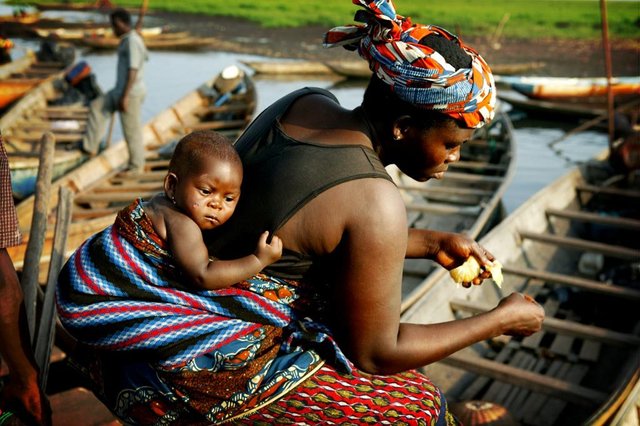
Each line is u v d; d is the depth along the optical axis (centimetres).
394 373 166
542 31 2577
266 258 155
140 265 159
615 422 288
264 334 164
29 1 3388
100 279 159
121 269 159
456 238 198
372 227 149
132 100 729
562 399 344
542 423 357
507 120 986
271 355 164
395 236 151
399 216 152
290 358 165
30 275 226
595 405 332
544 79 1582
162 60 1909
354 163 154
